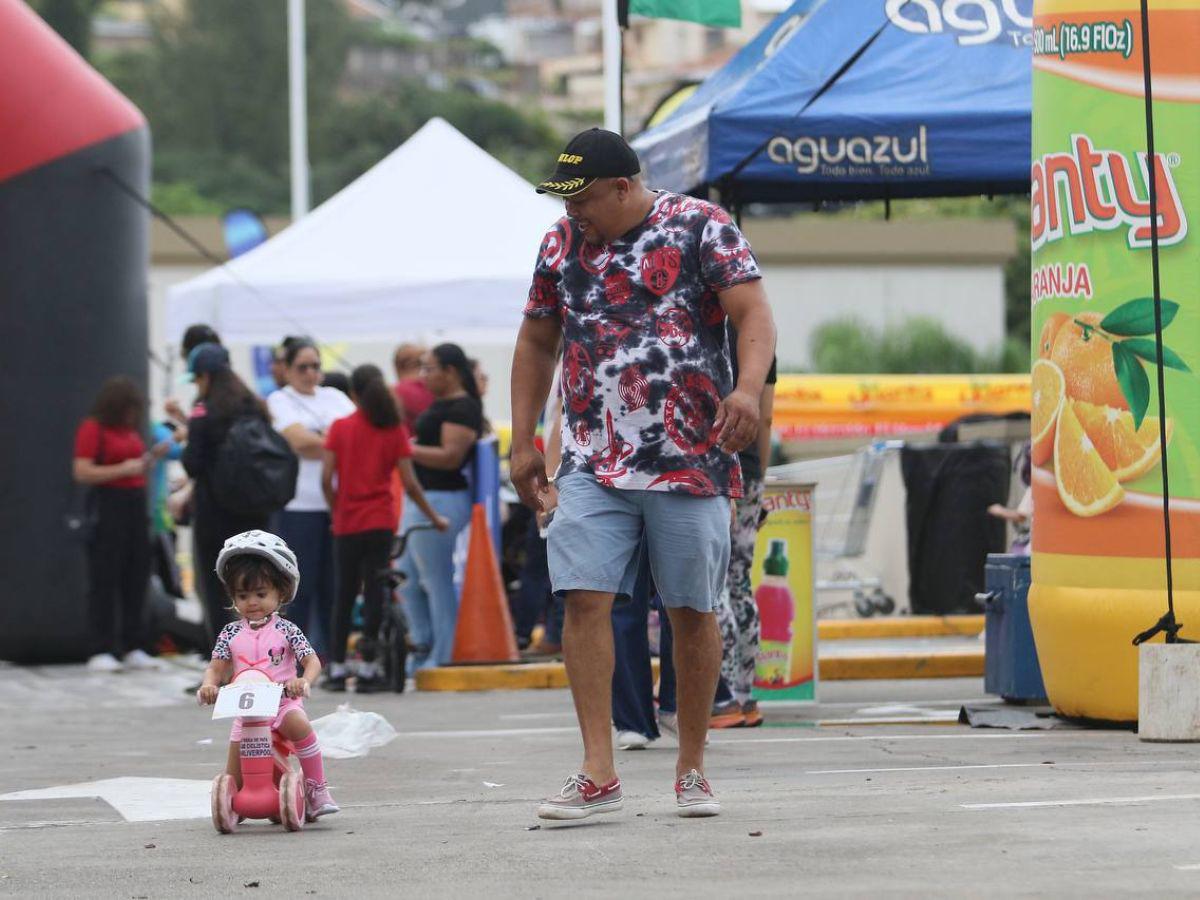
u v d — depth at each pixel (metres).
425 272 43.84
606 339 15.54
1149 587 22.39
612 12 35.59
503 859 14.23
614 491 15.52
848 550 44.59
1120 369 22.52
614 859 14.02
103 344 39.47
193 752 24.16
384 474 32.31
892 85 29.95
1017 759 20.09
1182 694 21.39
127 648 38.09
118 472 37.03
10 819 17.95
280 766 16.64
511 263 44.22
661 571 15.60
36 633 39.03
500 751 23.11
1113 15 22.50
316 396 34.66
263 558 16.59
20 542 38.94
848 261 119.94
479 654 34.69
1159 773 18.30
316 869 14.23
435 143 46.91
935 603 44.44
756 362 15.18
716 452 15.57
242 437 31.31
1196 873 12.78
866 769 19.56
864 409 58.75
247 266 43.78
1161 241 22.31
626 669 22.28
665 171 32.38
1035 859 13.42
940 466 44.34
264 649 16.66
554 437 22.62
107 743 25.61
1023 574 26.36
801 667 27.19
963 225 120.88
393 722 27.48
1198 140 22.28
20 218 38.84
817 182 33.56
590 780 15.84
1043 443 23.47
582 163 15.39
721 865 13.59
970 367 118.50
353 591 32.56
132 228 40.12
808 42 30.02
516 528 40.31
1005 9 30.67
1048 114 23.20
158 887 13.73
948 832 14.69
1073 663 23.23
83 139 39.25
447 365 34.03
